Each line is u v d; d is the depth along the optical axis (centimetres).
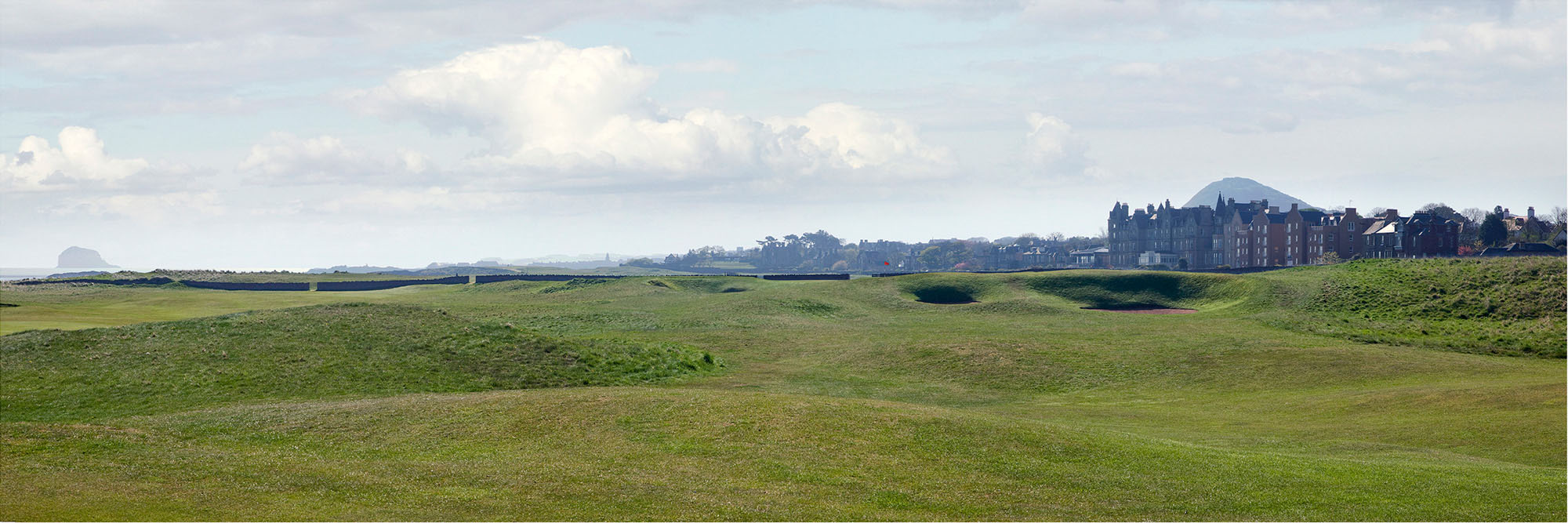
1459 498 2277
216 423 3269
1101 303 9862
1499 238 18762
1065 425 3662
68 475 2392
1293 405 4106
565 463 2627
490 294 11675
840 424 2925
